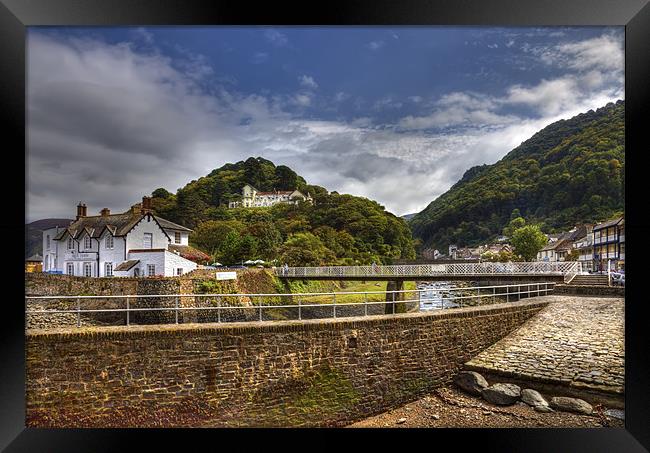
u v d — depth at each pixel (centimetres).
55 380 775
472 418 996
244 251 4372
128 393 815
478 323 1305
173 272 2969
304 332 966
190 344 862
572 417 963
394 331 1102
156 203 5591
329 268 3425
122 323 2148
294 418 934
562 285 1945
